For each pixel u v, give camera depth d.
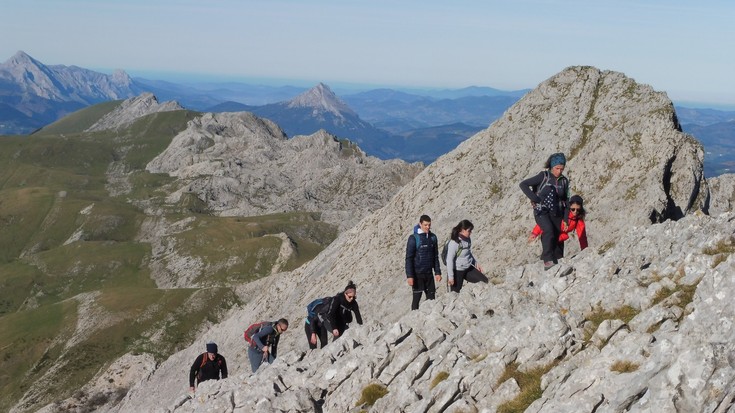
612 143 46.41
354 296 21.08
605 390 11.52
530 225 45.75
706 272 13.27
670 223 17.88
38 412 128.75
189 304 195.88
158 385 82.25
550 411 11.81
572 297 16.17
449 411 13.84
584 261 17.81
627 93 52.44
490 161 58.00
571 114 54.53
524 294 17.53
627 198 41.00
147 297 199.50
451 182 60.56
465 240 20.55
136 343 181.75
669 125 44.97
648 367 11.21
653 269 15.90
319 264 78.94
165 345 181.25
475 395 13.95
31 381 169.88
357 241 72.12
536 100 59.16
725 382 9.91
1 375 173.38
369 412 15.74
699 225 16.88
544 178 19.45
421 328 17.53
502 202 51.97
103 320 188.25
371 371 16.95
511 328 15.16
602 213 41.22
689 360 10.33
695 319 11.66
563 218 19.47
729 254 13.91
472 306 17.66
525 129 57.09
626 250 17.81
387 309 48.72
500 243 46.47
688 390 10.14
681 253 15.71
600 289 15.48
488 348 15.33
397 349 17.05
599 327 13.46
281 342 60.25
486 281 20.64
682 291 13.62
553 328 14.12
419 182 66.56
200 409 19.66
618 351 12.08
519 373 13.80
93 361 174.50
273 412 17.17
